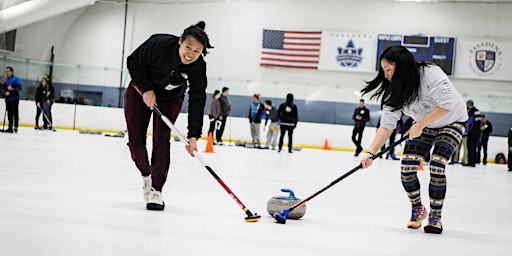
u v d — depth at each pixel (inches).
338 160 525.0
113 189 201.9
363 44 802.8
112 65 879.1
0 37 778.8
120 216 144.4
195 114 160.7
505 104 738.8
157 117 160.7
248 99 808.9
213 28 851.4
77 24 887.1
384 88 153.3
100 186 207.9
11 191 177.0
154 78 156.9
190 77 158.7
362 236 140.5
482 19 773.9
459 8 780.0
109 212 149.6
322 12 818.2
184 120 801.6
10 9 674.8
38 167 260.7
